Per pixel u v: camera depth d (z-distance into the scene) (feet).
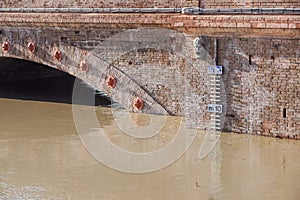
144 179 42.65
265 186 40.27
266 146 47.11
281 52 46.83
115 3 53.93
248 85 48.67
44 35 60.08
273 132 48.24
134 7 53.11
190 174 43.09
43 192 41.06
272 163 44.06
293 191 39.34
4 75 75.77
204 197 39.11
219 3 48.08
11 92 71.77
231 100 49.83
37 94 70.49
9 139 53.01
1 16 60.75
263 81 47.93
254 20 46.03
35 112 61.77
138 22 52.75
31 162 46.98
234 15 47.19
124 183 42.06
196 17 48.75
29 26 59.98
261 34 46.62
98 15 54.65
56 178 43.45
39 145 51.03
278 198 38.40
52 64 60.29
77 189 41.39
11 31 62.23
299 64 46.29
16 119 59.31
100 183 42.22
